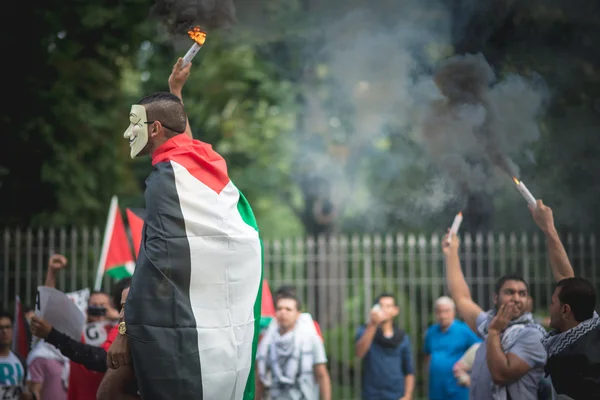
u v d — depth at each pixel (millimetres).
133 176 18078
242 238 3789
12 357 7371
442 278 15141
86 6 14867
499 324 5469
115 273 9336
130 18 15227
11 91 14758
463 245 14000
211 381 3623
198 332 3609
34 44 14742
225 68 17875
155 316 3568
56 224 14992
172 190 3701
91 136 15625
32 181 15141
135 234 7559
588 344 4961
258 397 8586
